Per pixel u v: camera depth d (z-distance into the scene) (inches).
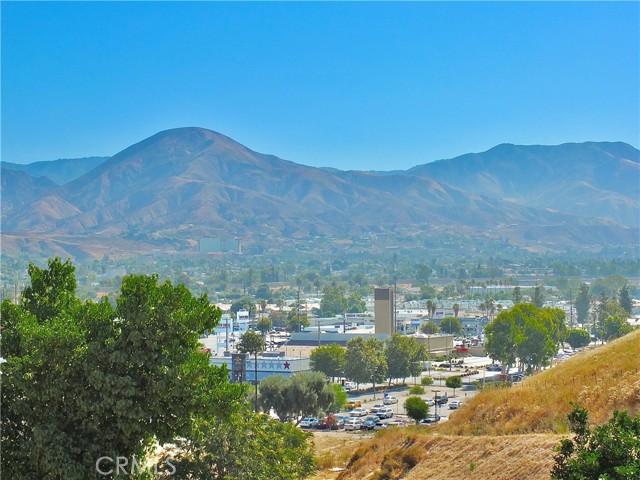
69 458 1573.6
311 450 2578.7
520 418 1978.3
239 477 1995.6
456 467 1877.5
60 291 1868.8
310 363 6889.8
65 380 1601.9
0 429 1619.1
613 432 1173.7
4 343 1721.2
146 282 1670.8
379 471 2064.5
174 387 1615.4
